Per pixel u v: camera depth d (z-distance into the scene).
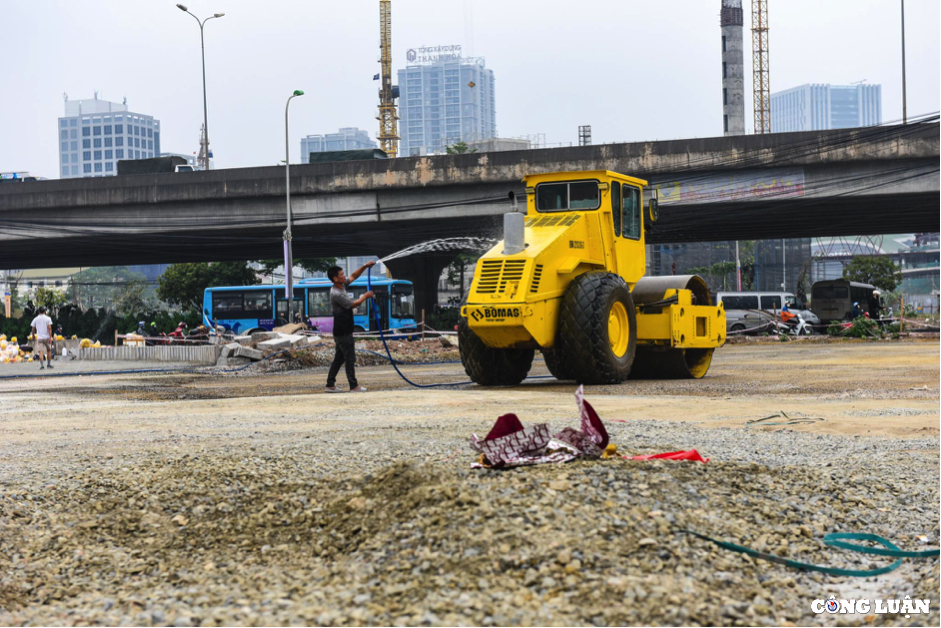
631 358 15.27
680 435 7.84
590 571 3.68
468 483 4.62
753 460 6.40
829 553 4.20
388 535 4.21
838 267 126.50
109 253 59.84
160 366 25.70
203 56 52.25
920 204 43.91
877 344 32.00
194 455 6.89
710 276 89.06
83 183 47.22
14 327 64.50
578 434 5.35
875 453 6.84
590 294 14.37
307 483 5.54
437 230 48.97
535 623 3.30
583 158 42.47
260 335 27.44
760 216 47.28
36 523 5.13
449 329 51.88
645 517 4.23
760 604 3.55
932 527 4.71
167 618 3.66
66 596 4.11
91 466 6.71
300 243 54.38
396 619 3.41
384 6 132.38
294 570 4.18
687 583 3.63
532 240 14.61
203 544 4.70
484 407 10.78
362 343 31.02
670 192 42.38
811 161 40.75
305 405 11.66
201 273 73.38
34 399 14.41
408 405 11.23
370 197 45.44
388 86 132.62
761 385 14.16
